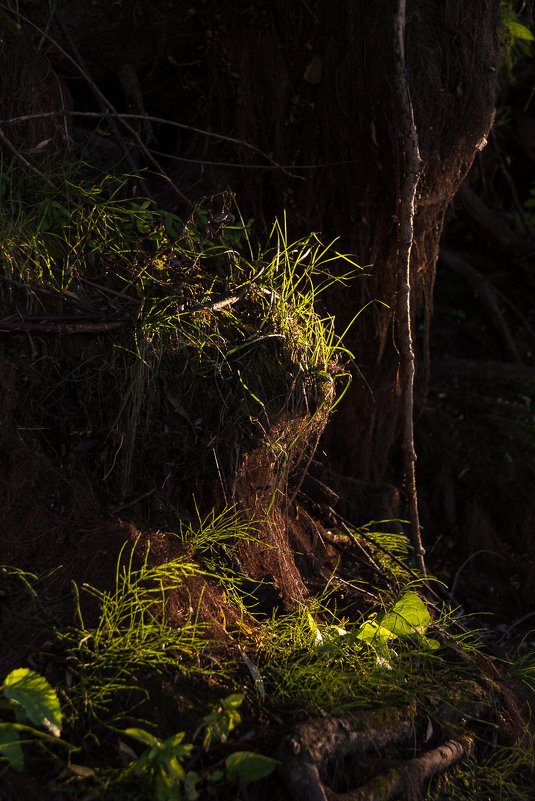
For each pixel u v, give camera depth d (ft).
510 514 15.05
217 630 7.68
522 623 13.32
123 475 8.45
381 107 10.66
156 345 8.62
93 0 11.20
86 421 8.40
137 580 7.35
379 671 7.97
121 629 7.11
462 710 8.18
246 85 11.57
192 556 8.45
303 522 10.54
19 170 9.43
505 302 22.16
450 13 10.59
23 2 10.73
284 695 7.36
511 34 15.58
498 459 15.80
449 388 18.07
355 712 7.34
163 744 6.20
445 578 13.92
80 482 8.24
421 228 11.87
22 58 9.68
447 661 9.04
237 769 6.29
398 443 15.48
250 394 9.05
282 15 11.21
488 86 11.07
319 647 8.00
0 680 6.55
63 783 6.08
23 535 7.73
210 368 8.91
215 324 9.20
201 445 8.90
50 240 9.09
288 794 6.44
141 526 8.43
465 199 21.31
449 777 7.62
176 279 9.50
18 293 8.34
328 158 11.44
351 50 10.78
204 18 11.60
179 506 8.86
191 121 12.30
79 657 6.88
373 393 13.00
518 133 22.90
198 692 7.00
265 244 11.98
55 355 8.32
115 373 8.50
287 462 9.58
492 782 7.86
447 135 11.02
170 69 12.15
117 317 8.70
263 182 11.85
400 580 11.10
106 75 12.05
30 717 6.01
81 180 10.55
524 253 22.00
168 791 6.12
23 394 8.10
